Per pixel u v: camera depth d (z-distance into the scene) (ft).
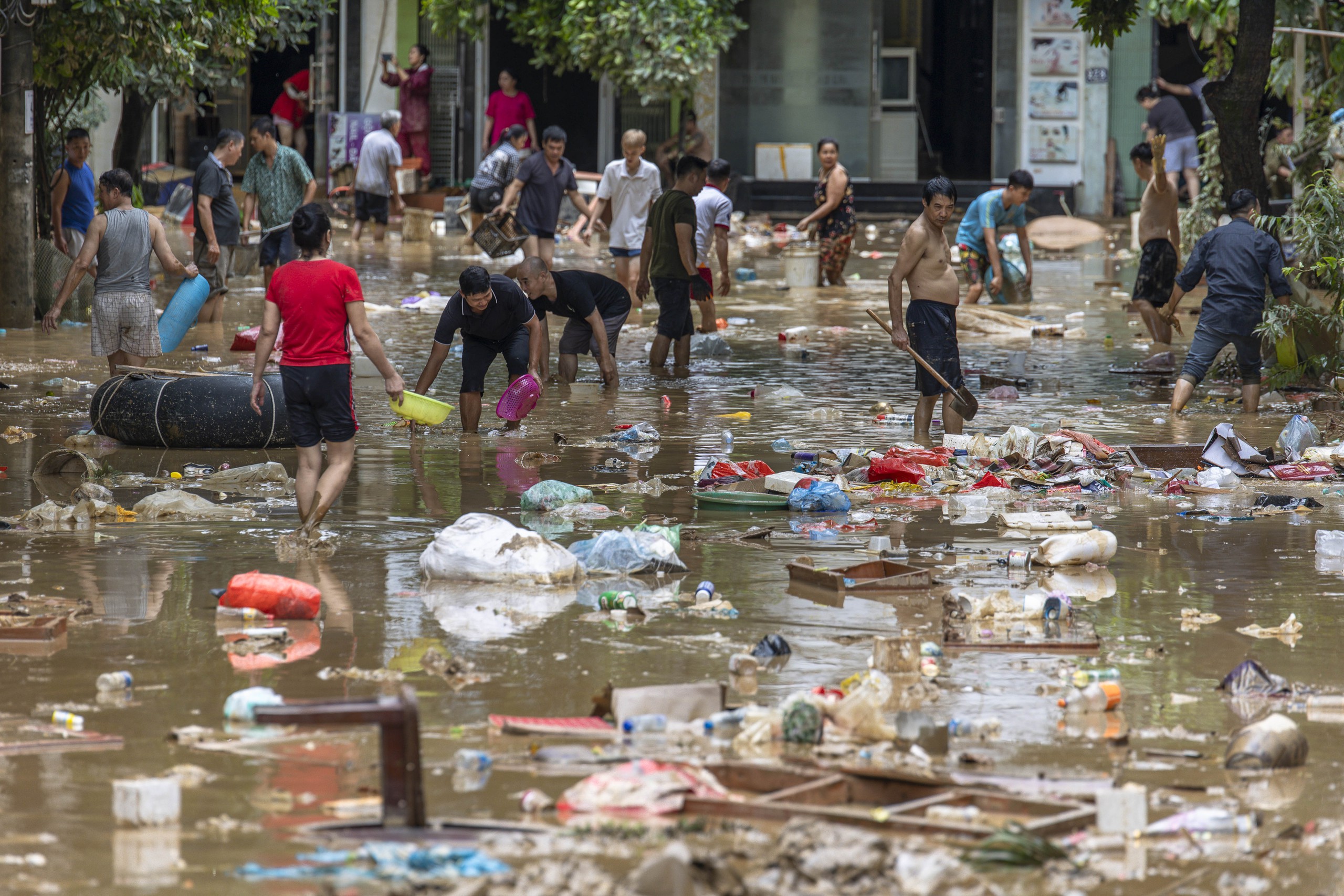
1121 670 56.18
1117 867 38.52
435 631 59.82
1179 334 159.02
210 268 162.09
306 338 76.95
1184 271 117.60
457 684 53.11
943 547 75.77
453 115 324.39
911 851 37.86
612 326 129.59
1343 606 65.36
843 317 177.17
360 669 54.70
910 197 327.06
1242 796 43.78
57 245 161.79
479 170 256.73
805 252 208.33
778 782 43.42
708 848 39.09
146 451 98.78
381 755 40.14
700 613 63.05
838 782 42.60
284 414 100.07
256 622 60.80
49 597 64.23
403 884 36.01
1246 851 39.63
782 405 120.16
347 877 36.70
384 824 40.09
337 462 78.89
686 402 121.19
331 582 67.72
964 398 105.91
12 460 94.48
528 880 35.86
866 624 61.72
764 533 77.66
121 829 40.09
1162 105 274.36
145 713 49.65
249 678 53.52
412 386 127.03
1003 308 181.78
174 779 42.98
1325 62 162.50
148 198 296.51
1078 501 88.28
